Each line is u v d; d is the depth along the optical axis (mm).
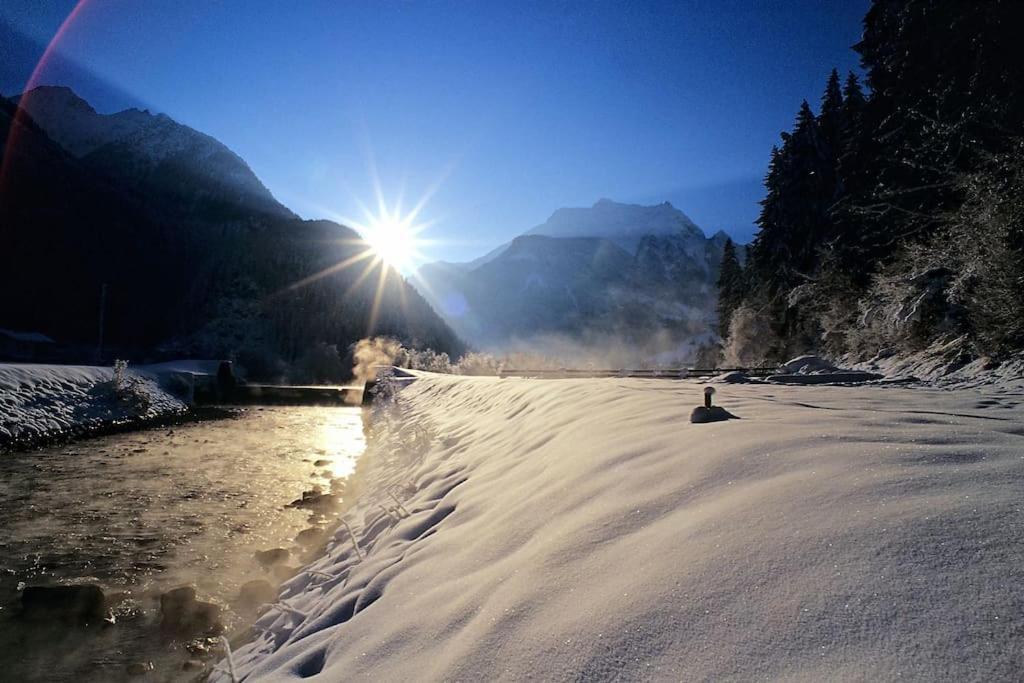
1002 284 11930
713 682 1451
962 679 1243
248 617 4906
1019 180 12336
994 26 16922
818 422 3684
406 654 2305
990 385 10375
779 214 35719
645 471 3158
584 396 7230
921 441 2854
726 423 3824
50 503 9469
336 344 101875
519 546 2916
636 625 1757
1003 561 1569
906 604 1500
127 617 5016
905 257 17453
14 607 5254
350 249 168125
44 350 63531
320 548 6586
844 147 29391
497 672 1841
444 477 6164
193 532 7785
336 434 21062
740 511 2268
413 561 3555
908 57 21547
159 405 25922
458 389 15945
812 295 26469
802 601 1621
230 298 111562
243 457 14867
